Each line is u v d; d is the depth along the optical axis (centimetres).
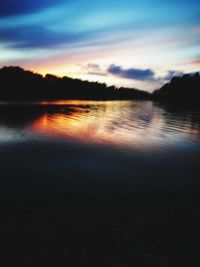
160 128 2911
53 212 775
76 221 720
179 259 566
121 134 2380
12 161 1341
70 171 1214
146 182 1103
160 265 546
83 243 616
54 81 16725
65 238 633
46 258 560
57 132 2334
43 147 1686
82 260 557
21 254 570
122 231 672
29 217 739
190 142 2077
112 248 600
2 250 582
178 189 1025
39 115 3853
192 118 4209
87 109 5919
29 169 1222
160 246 612
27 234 647
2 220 717
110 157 1499
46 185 1025
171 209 819
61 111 4828
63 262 550
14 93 11794
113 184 1063
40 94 12812
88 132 2422
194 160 1500
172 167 1345
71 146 1742
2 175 1126
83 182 1074
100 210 796
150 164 1388
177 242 631
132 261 558
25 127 2561
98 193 954
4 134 2108
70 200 877
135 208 820
